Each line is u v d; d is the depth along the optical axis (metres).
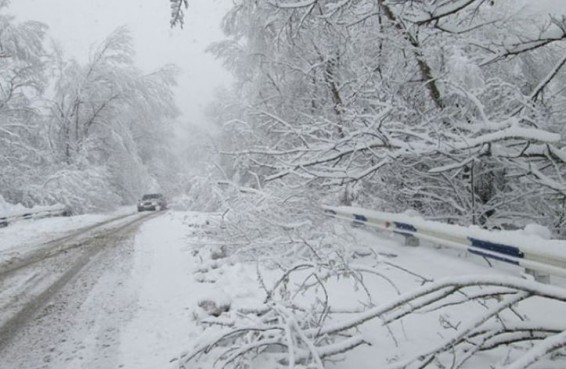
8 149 25.36
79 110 31.84
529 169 7.65
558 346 2.58
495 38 9.98
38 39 25.72
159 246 11.02
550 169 8.97
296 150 8.19
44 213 22.00
